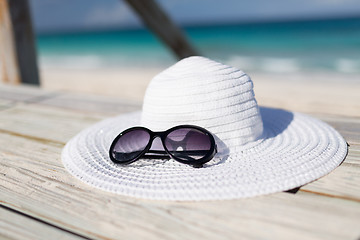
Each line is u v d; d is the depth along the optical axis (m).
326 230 0.72
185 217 0.81
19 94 2.49
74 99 2.29
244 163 1.00
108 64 16.55
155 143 1.06
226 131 1.05
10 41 2.78
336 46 17.97
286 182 0.88
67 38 38.28
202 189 0.87
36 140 1.47
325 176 0.96
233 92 1.05
